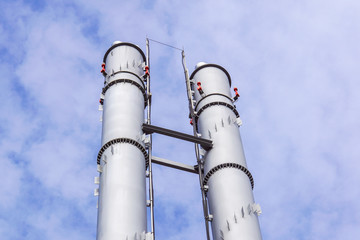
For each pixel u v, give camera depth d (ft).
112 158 64.69
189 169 71.77
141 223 59.16
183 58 87.35
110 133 68.03
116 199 60.08
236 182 66.18
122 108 71.51
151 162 69.82
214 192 66.18
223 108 76.69
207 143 71.10
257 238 61.05
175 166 71.15
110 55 82.43
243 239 60.29
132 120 70.03
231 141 71.61
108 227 57.62
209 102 77.56
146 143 68.85
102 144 67.87
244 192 65.36
